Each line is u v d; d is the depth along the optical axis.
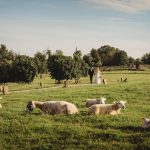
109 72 135.25
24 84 88.00
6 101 38.03
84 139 19.19
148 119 21.20
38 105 27.17
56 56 85.38
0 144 19.31
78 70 85.00
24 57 94.00
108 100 37.19
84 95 41.50
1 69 95.56
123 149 17.45
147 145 17.72
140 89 46.16
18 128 21.84
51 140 19.39
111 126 21.69
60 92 46.41
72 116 24.75
